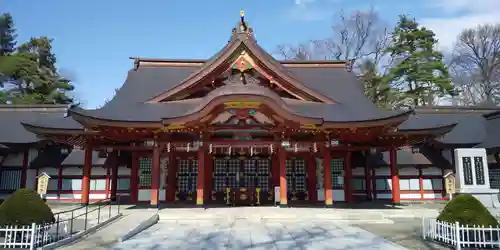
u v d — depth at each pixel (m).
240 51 23.39
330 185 22.02
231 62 23.53
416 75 46.22
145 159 26.64
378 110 24.42
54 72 60.81
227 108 20.95
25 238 11.68
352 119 21.73
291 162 26.72
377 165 28.00
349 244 12.53
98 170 28.83
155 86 27.38
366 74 51.56
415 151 27.55
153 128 21.22
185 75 28.75
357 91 27.55
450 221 12.44
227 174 26.22
